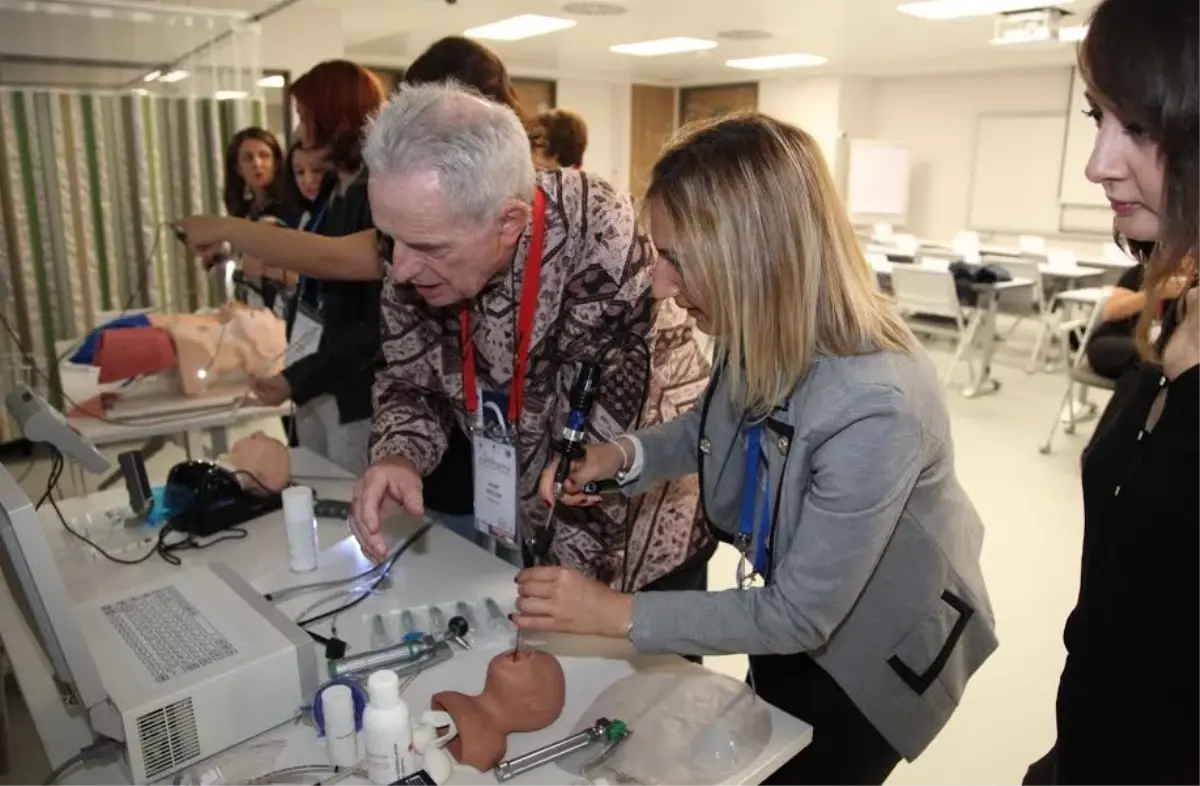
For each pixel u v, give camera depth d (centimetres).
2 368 348
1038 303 642
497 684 106
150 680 103
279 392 202
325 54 600
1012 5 558
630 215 136
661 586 162
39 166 387
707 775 100
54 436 148
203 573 129
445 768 99
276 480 175
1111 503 87
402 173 105
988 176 889
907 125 950
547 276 131
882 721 115
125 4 352
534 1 560
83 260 404
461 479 184
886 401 95
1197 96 67
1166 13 67
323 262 179
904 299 614
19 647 131
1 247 382
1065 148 824
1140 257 89
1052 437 479
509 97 158
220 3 516
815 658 114
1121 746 87
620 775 100
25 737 206
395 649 120
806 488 102
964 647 119
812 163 97
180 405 260
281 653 109
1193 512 79
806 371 100
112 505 177
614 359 138
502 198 110
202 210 421
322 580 146
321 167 218
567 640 127
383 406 154
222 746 105
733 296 96
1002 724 237
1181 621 81
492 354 137
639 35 711
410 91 113
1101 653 88
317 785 98
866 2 554
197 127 412
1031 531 359
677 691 115
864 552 95
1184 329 86
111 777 103
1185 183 69
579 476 125
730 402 114
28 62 372
